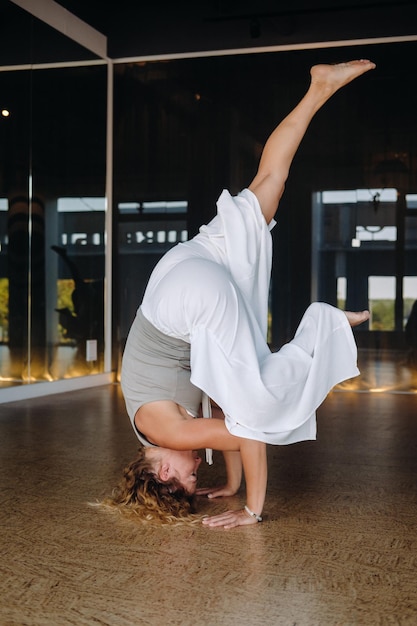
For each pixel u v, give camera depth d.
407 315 5.97
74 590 1.77
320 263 6.12
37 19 5.59
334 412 4.91
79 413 4.71
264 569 1.92
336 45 6.07
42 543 2.13
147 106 6.48
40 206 5.61
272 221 2.92
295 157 6.15
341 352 2.56
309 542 2.15
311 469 3.18
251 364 2.33
